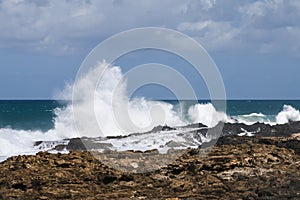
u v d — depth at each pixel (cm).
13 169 2195
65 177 2125
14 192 1958
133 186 2091
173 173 2316
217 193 1991
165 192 2003
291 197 1919
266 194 1959
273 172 2295
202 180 2162
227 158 2398
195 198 1916
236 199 1909
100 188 2047
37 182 2048
